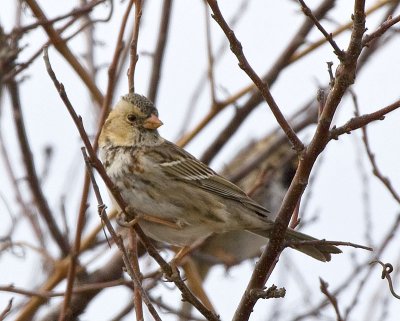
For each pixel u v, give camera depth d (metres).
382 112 8.10
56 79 7.78
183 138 13.41
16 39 10.89
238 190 10.96
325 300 12.07
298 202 9.17
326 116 8.08
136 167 10.59
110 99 10.47
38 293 10.89
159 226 10.70
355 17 7.66
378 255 11.19
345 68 7.86
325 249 10.05
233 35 7.85
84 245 12.89
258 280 8.69
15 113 12.78
